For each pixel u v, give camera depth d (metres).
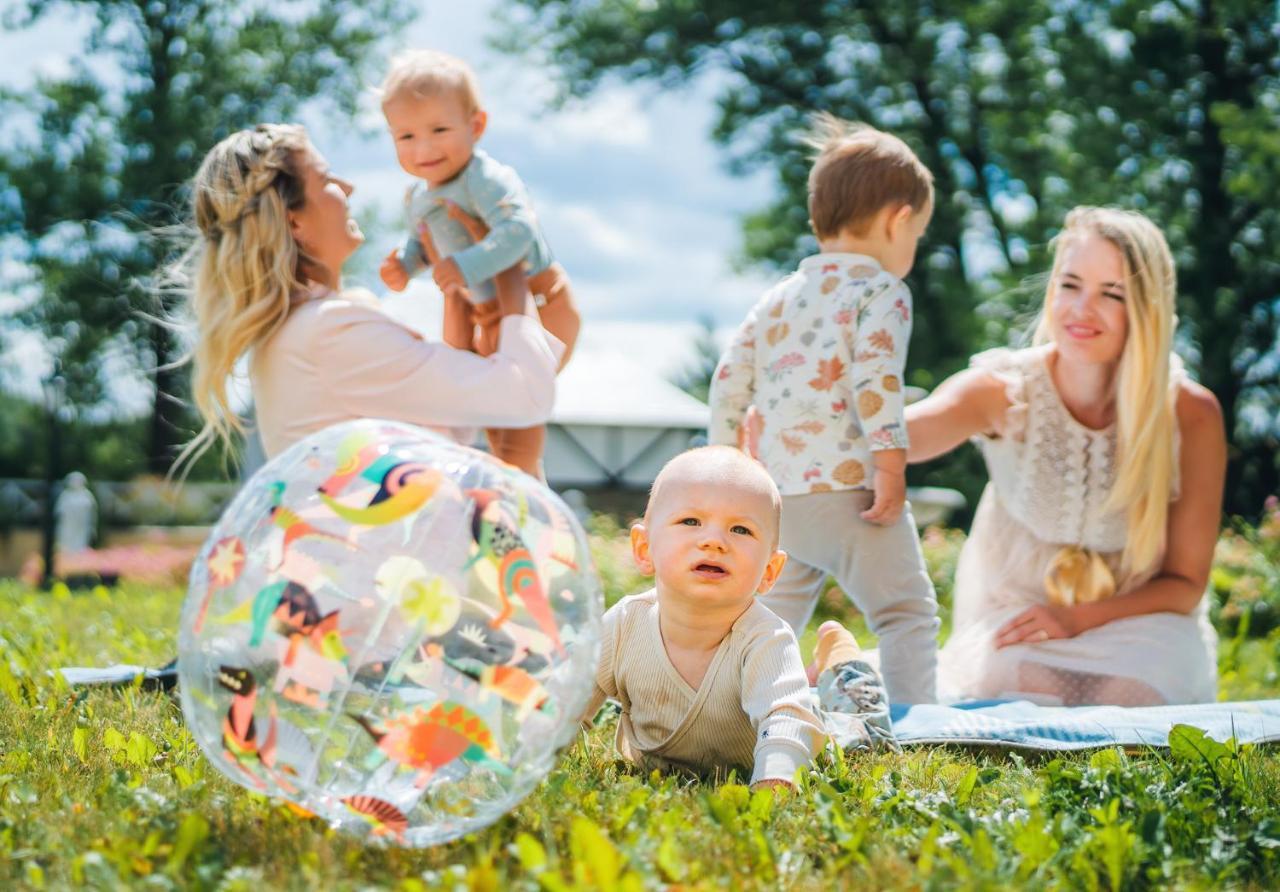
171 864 1.80
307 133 2.93
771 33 23.41
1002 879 1.85
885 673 3.71
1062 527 4.07
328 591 2.01
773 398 3.80
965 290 22.83
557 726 2.03
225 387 2.80
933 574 10.50
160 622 6.20
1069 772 2.45
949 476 23.61
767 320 3.88
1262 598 8.89
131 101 24.69
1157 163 20.47
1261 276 20.69
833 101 23.67
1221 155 20.30
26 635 5.10
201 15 25.23
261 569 2.03
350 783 2.01
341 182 2.95
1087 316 3.93
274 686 2.00
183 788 2.30
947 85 22.77
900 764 2.79
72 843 1.95
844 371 3.70
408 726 1.99
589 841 1.67
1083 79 20.53
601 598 2.12
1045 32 21.34
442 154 3.27
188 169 24.58
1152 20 20.25
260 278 2.79
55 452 18.88
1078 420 4.10
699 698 2.60
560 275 3.53
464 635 2.01
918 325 23.61
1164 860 1.97
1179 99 20.55
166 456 24.17
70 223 24.95
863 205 3.77
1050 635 3.98
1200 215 20.66
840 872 1.94
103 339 25.25
